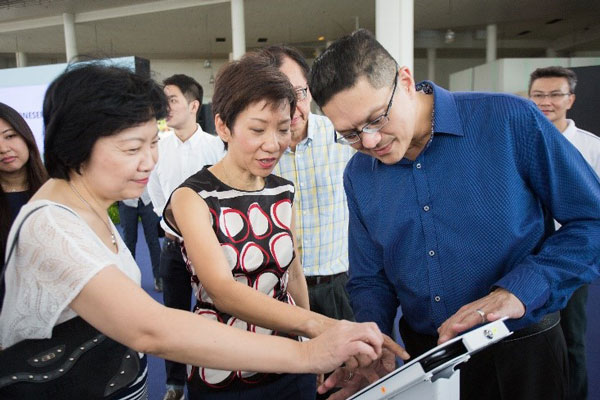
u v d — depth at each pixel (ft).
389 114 2.89
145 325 2.17
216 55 41.37
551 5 29.40
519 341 3.32
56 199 2.50
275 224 3.38
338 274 5.06
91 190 2.60
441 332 2.85
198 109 8.16
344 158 4.97
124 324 2.19
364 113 2.85
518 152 3.13
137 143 2.43
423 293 3.51
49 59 43.21
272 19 30.37
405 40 17.54
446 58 44.11
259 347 2.32
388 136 2.97
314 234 4.89
